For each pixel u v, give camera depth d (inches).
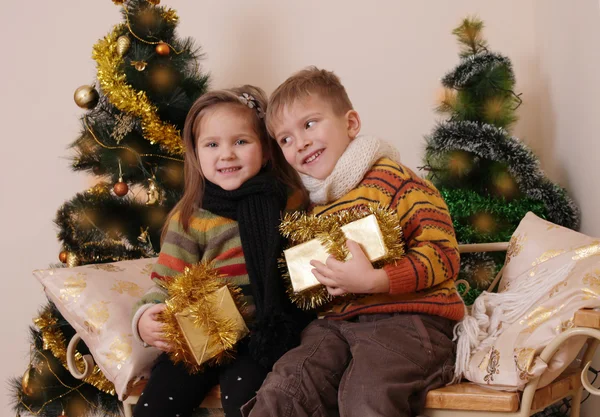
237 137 57.4
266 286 53.9
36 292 92.0
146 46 73.6
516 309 52.5
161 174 76.9
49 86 91.4
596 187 64.8
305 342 51.9
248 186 56.9
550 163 80.0
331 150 55.4
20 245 92.1
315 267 51.0
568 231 58.8
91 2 90.6
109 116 75.5
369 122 86.3
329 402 48.6
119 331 58.7
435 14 84.9
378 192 53.9
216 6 88.8
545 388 48.4
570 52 71.4
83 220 75.4
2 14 91.8
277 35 87.6
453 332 53.1
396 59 85.7
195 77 76.7
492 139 70.2
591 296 46.8
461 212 70.6
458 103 74.3
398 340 49.1
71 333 74.9
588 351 52.1
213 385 54.8
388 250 49.8
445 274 51.0
